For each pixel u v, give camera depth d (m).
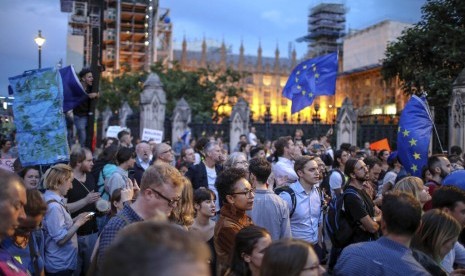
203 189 5.74
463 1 27.33
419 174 9.53
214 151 8.62
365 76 85.69
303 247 2.92
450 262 4.97
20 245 4.43
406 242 4.02
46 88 7.29
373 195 8.95
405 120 9.80
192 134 29.48
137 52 82.94
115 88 55.44
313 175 6.68
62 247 5.81
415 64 29.86
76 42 36.19
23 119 7.26
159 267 1.32
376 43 81.56
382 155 13.00
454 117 18.80
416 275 3.81
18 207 3.27
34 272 4.63
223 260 4.88
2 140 14.40
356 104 87.75
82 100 9.16
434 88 26.81
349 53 90.62
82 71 9.80
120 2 78.88
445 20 28.48
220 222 5.06
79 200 6.58
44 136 7.21
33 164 7.19
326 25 99.19
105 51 80.81
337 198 6.61
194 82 56.00
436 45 27.80
